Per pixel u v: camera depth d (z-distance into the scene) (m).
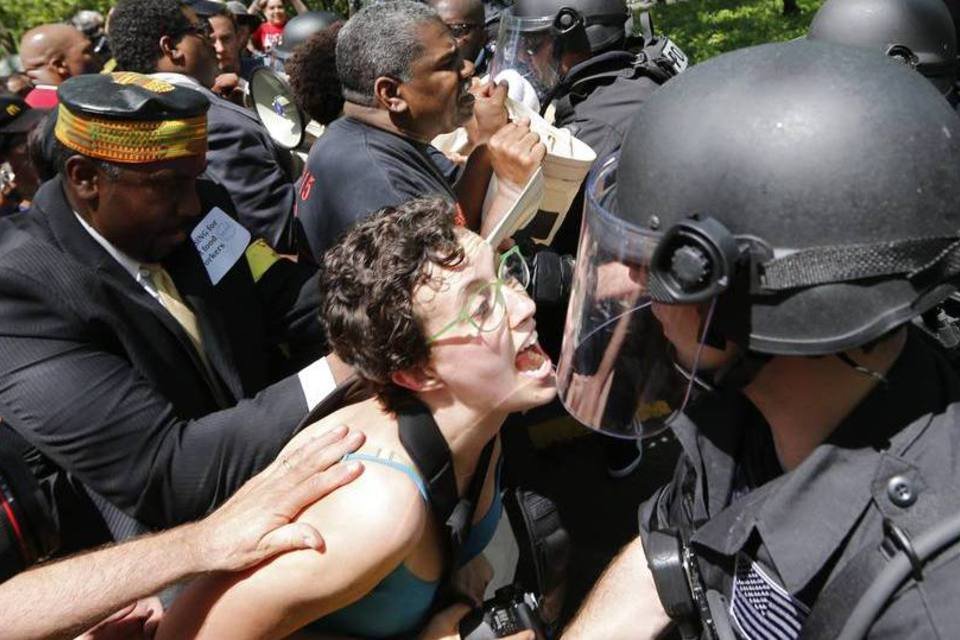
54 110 1.99
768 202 0.91
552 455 3.49
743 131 0.93
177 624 1.30
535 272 2.19
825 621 0.94
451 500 1.33
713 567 1.16
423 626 1.43
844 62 0.96
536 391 1.37
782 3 10.27
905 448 0.95
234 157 2.92
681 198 0.96
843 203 0.89
